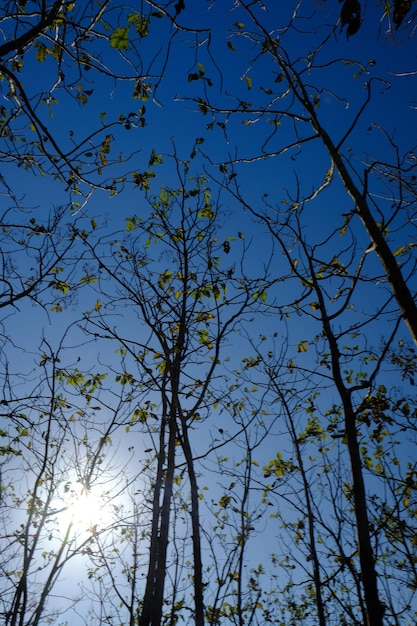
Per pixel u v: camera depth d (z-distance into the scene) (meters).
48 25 4.47
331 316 5.69
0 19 4.70
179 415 7.58
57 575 7.06
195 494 6.89
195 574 6.32
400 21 2.80
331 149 5.58
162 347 8.06
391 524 7.55
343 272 6.19
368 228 4.89
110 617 8.26
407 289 4.42
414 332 4.19
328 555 8.05
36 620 6.55
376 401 6.75
